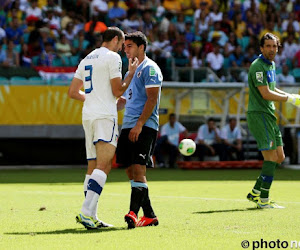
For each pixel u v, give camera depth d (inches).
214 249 758.5
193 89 2753.4
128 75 944.3
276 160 1208.8
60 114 2647.6
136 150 946.1
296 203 1295.5
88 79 949.2
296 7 3499.0
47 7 3036.4
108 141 933.2
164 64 2837.1
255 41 3230.8
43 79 2768.2
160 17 3245.6
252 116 1216.8
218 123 2780.5
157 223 966.4
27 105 2623.0
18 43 2910.9
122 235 866.8
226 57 3122.5
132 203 936.9
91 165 969.5
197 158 2659.9
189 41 3159.5
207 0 3321.9
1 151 2726.4
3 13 2992.1
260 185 1218.0
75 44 2972.4
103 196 1465.3
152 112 954.7
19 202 1337.4
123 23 3058.6
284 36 3390.7
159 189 1674.5
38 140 2751.0
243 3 3376.0
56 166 2701.8
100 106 936.9
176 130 2647.6
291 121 2819.9
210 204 1275.8
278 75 3068.4
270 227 938.1
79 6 3112.7
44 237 855.7
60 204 1294.3
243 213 1119.0
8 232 906.1
